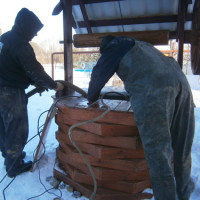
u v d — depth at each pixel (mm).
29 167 2607
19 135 2414
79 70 10227
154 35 2482
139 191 2105
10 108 2305
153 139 1565
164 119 1548
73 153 2152
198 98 6359
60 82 2459
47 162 2756
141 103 1579
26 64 2154
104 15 3238
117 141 1941
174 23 3021
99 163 2061
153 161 1581
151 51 1745
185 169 1823
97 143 2023
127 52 1732
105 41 1960
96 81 1862
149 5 2943
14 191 2250
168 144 1576
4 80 2244
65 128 2258
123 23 3209
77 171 2195
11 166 2445
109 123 1942
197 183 2273
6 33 2260
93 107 2039
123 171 2053
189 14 2785
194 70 2303
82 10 3139
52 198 2150
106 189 2111
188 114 1728
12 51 2139
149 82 1573
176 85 1590
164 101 1538
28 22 2152
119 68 1771
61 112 2277
